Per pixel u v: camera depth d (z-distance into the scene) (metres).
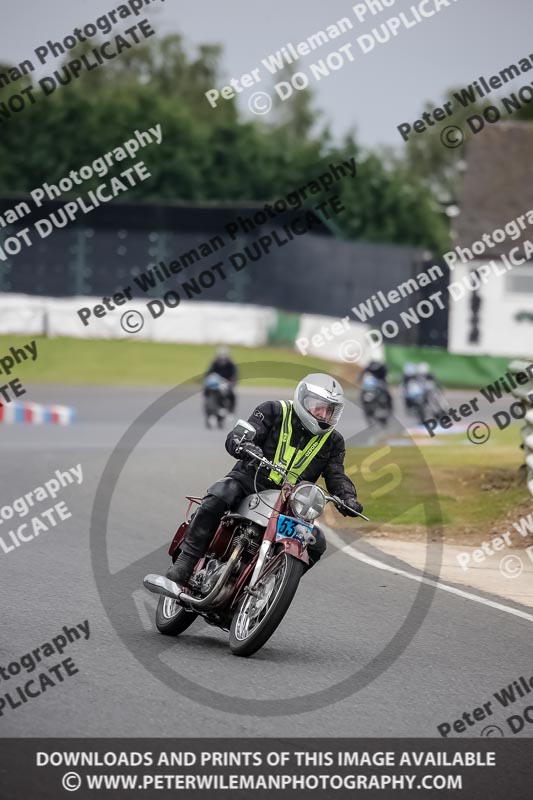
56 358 130.38
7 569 34.09
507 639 29.02
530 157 172.00
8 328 137.50
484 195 169.25
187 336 140.75
